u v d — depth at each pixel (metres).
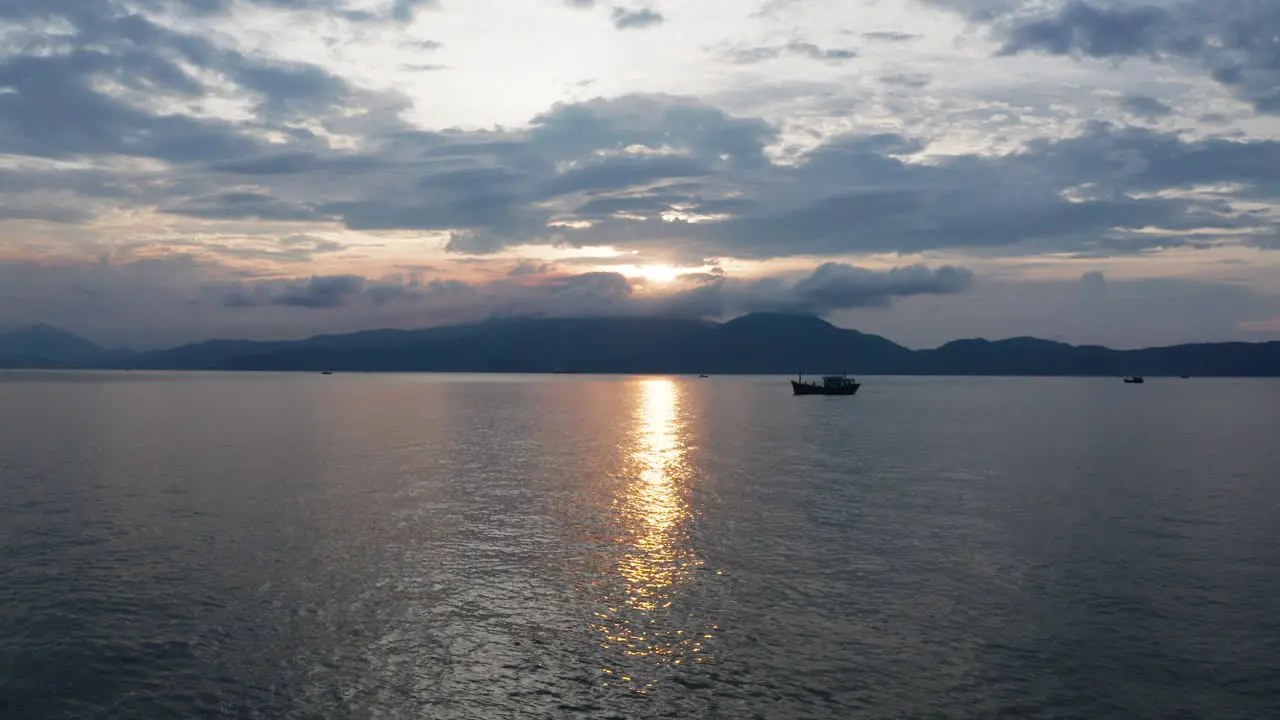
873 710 22.91
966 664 25.86
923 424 121.06
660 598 31.73
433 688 23.94
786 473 64.62
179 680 24.31
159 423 110.56
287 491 53.72
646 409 162.25
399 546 39.03
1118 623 29.39
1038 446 87.38
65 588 32.09
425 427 108.12
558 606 30.72
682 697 23.55
